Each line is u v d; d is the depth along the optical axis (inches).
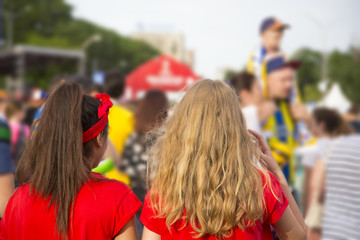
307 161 151.6
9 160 85.0
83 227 60.6
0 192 82.6
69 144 62.1
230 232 62.0
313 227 123.0
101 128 65.4
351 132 169.8
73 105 63.4
